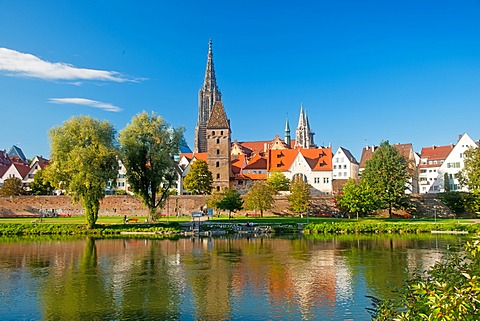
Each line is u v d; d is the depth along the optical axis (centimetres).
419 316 1474
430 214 11431
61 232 8400
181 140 9169
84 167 7656
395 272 4359
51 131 8000
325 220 10369
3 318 2916
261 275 4266
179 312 3038
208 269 4597
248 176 16150
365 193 10381
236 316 2938
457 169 14288
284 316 2927
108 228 8525
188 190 14125
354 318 2866
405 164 12088
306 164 15812
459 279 1513
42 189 14562
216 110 15550
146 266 4784
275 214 12431
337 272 4388
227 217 11812
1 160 18850
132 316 2945
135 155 8631
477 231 1557
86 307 3166
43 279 4116
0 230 8300
